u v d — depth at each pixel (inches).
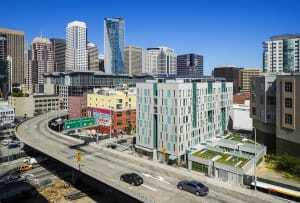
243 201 2076.8
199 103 4284.0
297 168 3100.4
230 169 2979.8
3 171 3705.7
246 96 7460.6
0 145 5196.9
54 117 6781.5
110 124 5600.4
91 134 5743.1
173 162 3892.7
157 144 4143.7
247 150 3688.5
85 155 3410.4
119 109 5723.4
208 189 2260.1
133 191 2215.8
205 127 4456.2
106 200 2817.4
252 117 4498.0
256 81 4333.2
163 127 4035.4
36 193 2987.2
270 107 4045.3
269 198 2134.6
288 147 3491.6
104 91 6264.8
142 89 4293.8
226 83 5054.1
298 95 3284.9
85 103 6323.8
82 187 3154.5
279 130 3614.7
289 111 3417.8
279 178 3021.7
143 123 4311.0
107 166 2950.3
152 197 2138.3
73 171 3206.2
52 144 4008.4
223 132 4997.5
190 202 2048.5
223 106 4960.6
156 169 2839.6
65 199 2844.5
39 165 3966.5
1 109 7165.4
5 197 2866.6
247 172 3070.9
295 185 2699.3
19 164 4001.0
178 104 3848.4
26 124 5792.3
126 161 3142.2
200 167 3302.2
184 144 3993.6
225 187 2345.0
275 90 3976.4
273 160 3575.3
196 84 4205.2
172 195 2176.4
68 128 4714.6
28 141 4197.8
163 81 4335.6
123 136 5575.8
